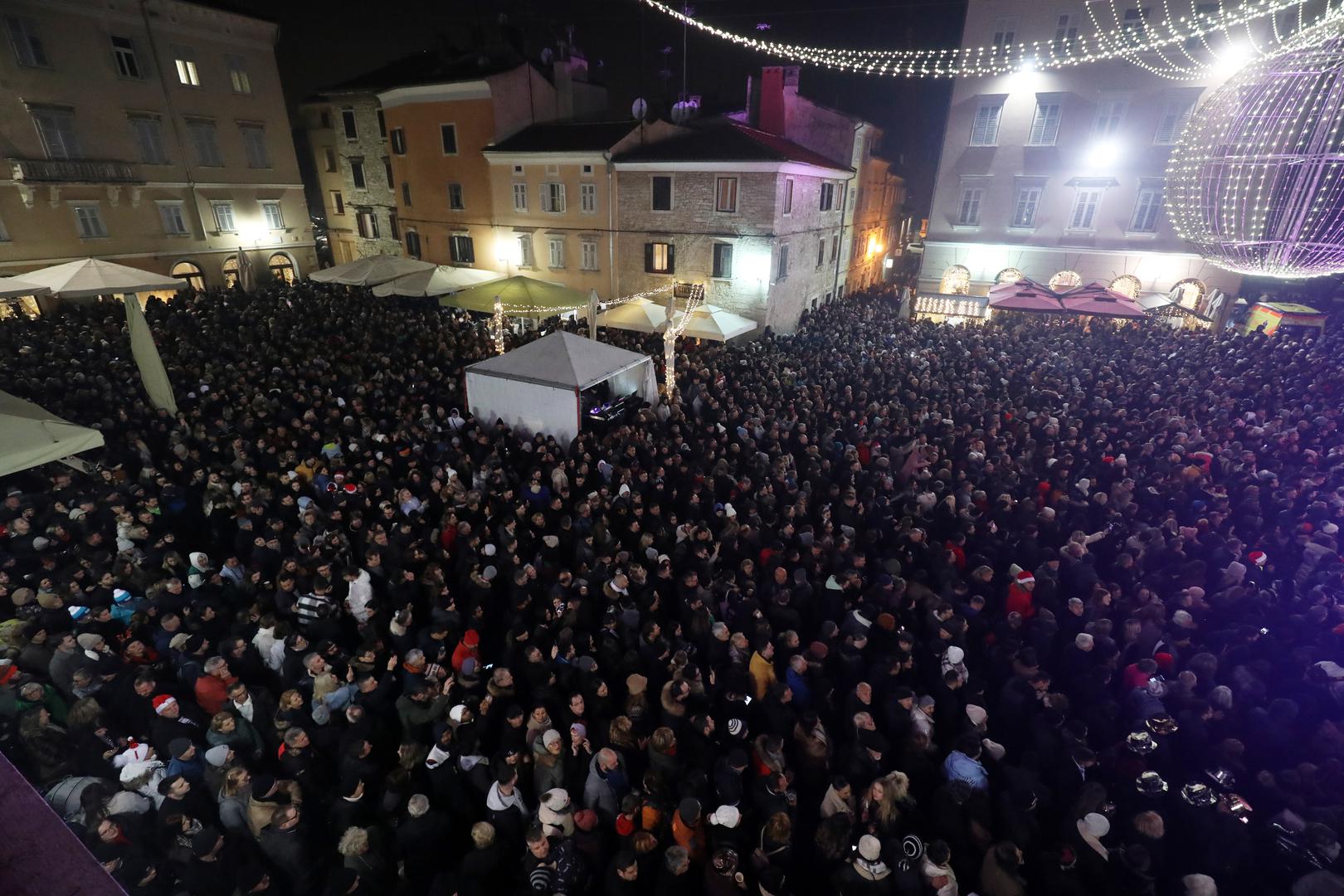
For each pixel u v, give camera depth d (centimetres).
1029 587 790
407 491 959
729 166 2214
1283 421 1310
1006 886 460
